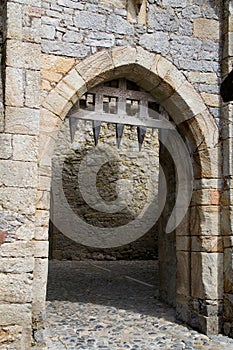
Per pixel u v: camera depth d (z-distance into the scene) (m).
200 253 4.63
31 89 3.88
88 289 6.83
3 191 3.72
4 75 3.84
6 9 3.89
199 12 4.71
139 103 4.71
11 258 3.69
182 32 4.62
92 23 4.26
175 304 5.48
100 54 4.25
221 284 4.57
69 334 4.42
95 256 10.70
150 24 4.50
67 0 4.19
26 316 3.68
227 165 4.58
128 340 4.28
